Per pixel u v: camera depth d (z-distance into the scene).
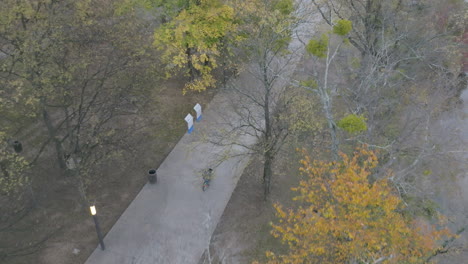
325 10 29.36
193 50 27.42
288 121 18.30
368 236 12.18
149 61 21.34
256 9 20.92
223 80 26.06
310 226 13.16
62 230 18.33
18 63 19.61
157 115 24.88
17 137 22.20
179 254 17.67
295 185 21.22
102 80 18.62
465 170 19.83
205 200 20.20
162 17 25.34
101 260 17.30
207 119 25.14
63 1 18.55
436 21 26.38
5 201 18.47
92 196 20.00
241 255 17.72
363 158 16.70
